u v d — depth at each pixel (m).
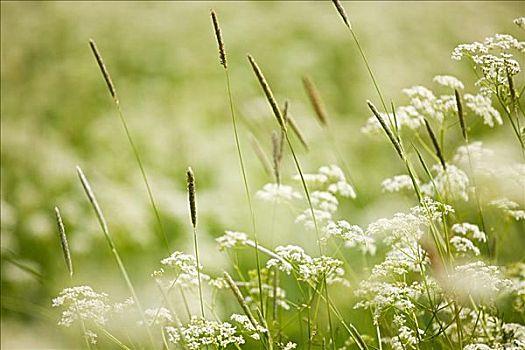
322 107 7.83
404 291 5.46
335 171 7.23
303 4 16.61
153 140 11.83
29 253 9.45
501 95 6.05
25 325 7.95
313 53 14.34
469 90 11.86
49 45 14.76
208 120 12.80
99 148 11.87
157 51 14.99
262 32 15.25
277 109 5.54
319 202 7.49
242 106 12.41
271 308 6.97
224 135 11.89
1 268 8.95
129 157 11.62
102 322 5.55
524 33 13.04
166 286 6.58
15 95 13.16
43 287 8.92
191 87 13.76
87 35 15.29
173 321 5.75
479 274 5.51
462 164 7.42
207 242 9.14
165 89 13.71
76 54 14.66
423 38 13.77
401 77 13.03
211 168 11.13
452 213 6.54
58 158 10.95
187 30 15.76
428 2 14.80
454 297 5.55
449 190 6.64
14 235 9.44
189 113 12.67
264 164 7.52
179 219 9.73
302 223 8.91
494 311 6.11
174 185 10.99
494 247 6.88
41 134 11.99
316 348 6.37
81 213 9.70
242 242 6.46
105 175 11.17
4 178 10.63
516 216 6.68
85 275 8.85
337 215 8.95
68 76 13.73
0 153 11.06
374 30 14.49
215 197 10.09
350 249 8.14
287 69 14.02
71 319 5.51
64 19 15.52
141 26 15.73
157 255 9.25
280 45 14.78
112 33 15.48
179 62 14.64
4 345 7.14
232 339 5.34
